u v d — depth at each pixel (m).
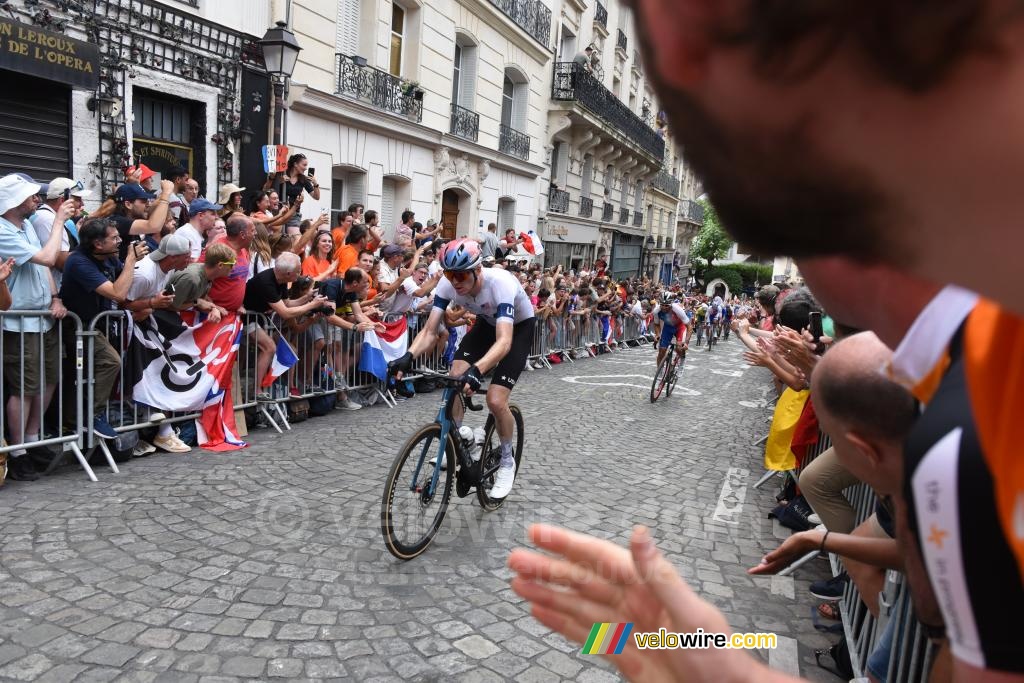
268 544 3.33
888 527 1.71
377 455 5.00
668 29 0.31
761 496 4.78
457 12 13.80
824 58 0.27
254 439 5.21
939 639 1.19
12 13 6.39
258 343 5.40
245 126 9.14
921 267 0.33
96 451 4.39
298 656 2.46
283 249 6.24
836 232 0.32
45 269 3.97
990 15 0.24
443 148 13.81
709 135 0.32
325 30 10.23
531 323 4.08
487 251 9.66
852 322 0.86
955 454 0.63
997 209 0.28
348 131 11.11
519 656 2.56
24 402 3.87
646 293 18.08
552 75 19.17
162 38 7.91
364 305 6.47
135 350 4.45
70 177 7.18
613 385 9.52
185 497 3.86
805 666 2.69
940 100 0.26
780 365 3.79
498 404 3.81
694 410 8.20
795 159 0.30
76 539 3.24
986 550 0.60
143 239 4.98
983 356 0.59
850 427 1.27
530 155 18.34
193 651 2.45
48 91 6.92
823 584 3.05
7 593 2.73
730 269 41.34
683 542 3.82
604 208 24.78
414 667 2.45
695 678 0.74
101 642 2.46
